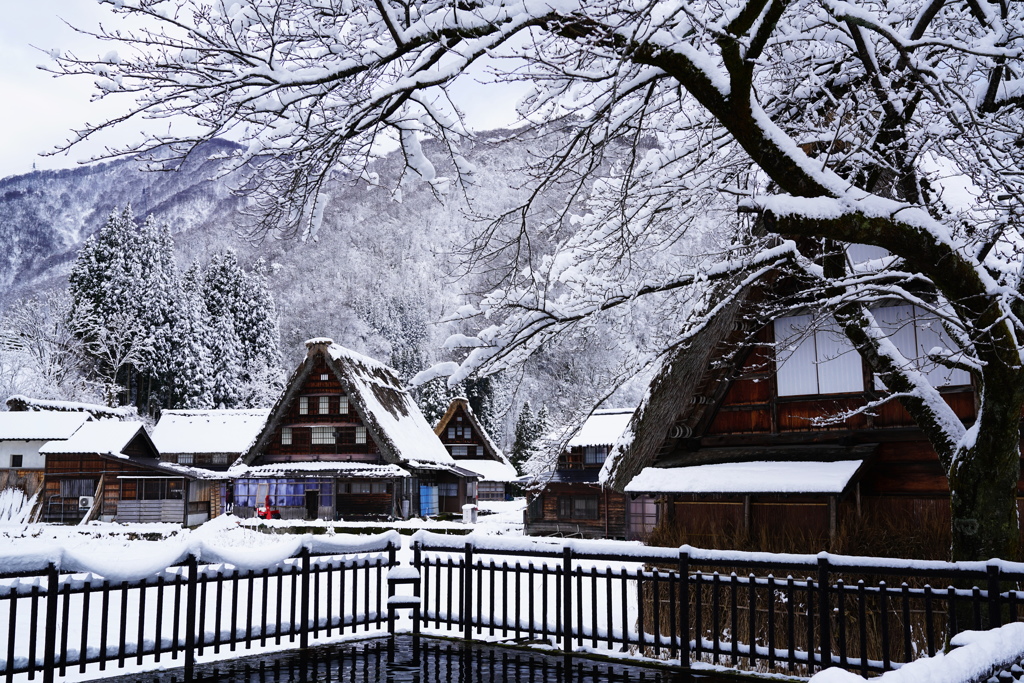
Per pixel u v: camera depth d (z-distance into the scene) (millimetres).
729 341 12703
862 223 6281
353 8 6812
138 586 7637
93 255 73375
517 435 65500
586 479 38188
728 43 5863
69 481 45000
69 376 67562
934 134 7906
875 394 11945
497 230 8570
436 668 8070
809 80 8562
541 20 6270
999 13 7734
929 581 9422
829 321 12531
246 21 6340
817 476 11195
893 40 6766
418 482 44625
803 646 9898
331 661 8406
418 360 123688
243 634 8695
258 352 84562
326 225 154625
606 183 9289
